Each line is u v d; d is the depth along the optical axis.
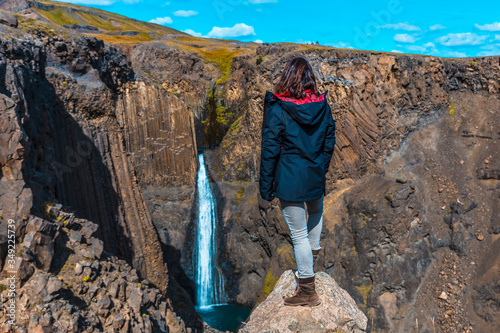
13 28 26.27
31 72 22.39
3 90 16.66
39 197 15.77
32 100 21.97
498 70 49.25
